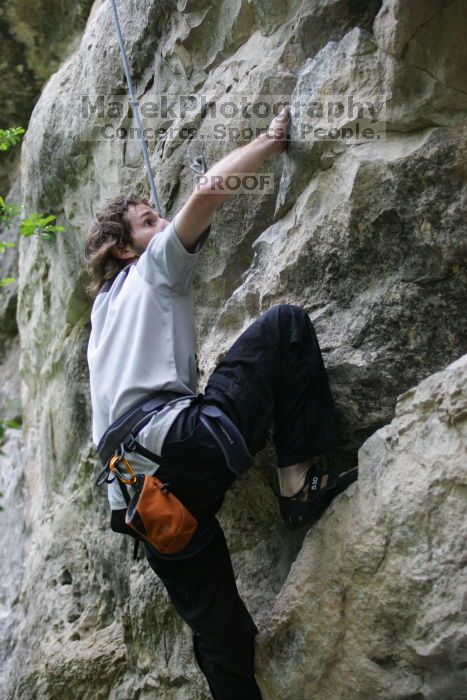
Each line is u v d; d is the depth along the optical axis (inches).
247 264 135.7
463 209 104.7
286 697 105.7
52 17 267.0
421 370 108.0
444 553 91.0
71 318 193.8
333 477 106.6
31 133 197.6
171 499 99.0
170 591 110.2
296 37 129.7
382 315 110.1
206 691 130.3
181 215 104.4
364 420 110.0
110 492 108.5
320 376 108.4
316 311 115.8
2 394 253.3
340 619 100.2
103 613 166.7
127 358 104.1
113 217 117.3
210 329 139.4
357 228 111.7
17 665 175.9
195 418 100.5
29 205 204.7
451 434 93.4
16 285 258.1
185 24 146.6
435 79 106.9
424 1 105.2
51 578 180.5
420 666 93.8
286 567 122.1
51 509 194.5
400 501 95.0
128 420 101.2
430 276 107.6
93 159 176.2
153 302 104.8
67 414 192.9
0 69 271.1
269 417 105.2
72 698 157.2
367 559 97.0
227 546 121.1
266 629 108.0
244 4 138.0
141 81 161.3
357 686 98.5
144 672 144.9
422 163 106.5
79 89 178.7
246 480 123.0
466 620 88.5
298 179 119.7
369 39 112.3
